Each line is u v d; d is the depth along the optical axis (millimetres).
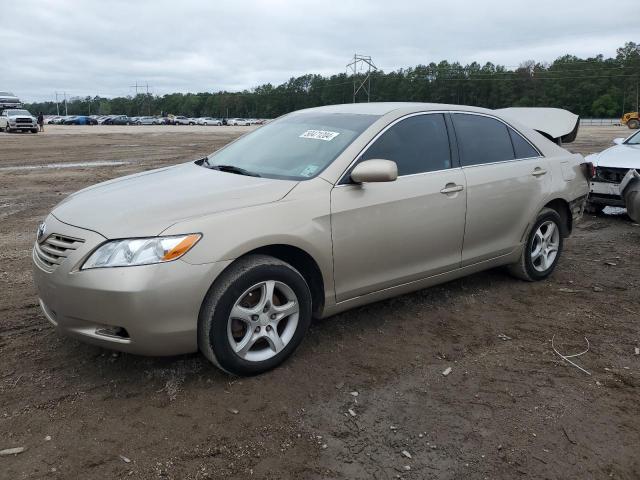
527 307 4785
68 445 2811
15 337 3979
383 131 4137
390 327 4297
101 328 3160
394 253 4059
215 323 3229
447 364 3756
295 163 4020
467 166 4613
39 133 39219
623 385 3539
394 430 3021
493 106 110312
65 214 3496
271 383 3430
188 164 4684
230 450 2816
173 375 3479
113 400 3209
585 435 3020
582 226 8125
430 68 115688
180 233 3125
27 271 5594
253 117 143625
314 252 3596
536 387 3492
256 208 3412
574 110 107375
